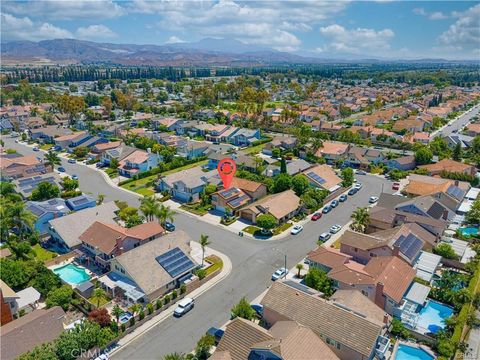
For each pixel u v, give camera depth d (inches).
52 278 2464.3
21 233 3029.0
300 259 2869.1
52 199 3567.9
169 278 2445.9
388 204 3528.5
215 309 2309.3
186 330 2133.4
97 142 5969.5
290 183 3949.3
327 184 4200.3
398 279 2317.9
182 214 3683.6
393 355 1945.1
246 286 2539.4
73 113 7751.0
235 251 2982.3
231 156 5369.1
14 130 7391.7
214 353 1814.7
